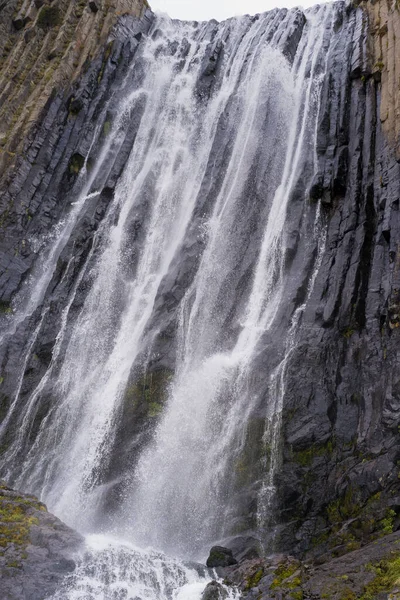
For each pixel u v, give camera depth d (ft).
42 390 56.13
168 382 51.88
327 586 29.63
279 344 50.37
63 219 73.46
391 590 27.99
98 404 53.06
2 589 29.78
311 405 45.09
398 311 45.16
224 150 72.38
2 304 65.05
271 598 29.09
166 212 70.54
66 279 64.80
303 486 41.83
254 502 42.68
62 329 60.44
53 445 52.37
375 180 58.39
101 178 76.33
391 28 70.54
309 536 39.50
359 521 37.06
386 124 61.77
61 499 47.85
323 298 52.03
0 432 55.11
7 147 75.72
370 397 43.50
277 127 72.90
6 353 59.41
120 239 67.82
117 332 60.13
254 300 56.70
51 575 31.12
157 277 63.00
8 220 70.59
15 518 35.88
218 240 62.34
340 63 75.87
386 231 51.37
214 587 30.71
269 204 64.85
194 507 44.57
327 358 47.55
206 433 48.01
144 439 49.32
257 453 44.93
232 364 50.96
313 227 59.47
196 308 57.00
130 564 33.19
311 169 65.36
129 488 46.96
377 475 37.96
